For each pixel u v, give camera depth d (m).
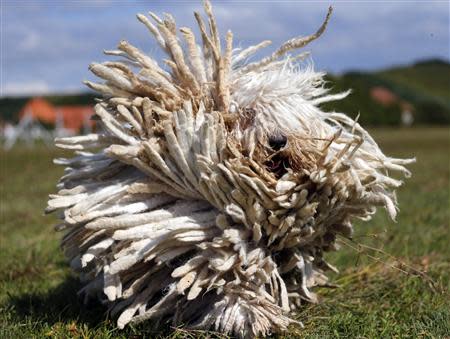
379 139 15.84
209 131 1.95
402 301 2.38
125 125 2.14
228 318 1.95
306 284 2.12
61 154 11.06
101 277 2.24
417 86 39.53
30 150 12.63
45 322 2.18
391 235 3.31
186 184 2.03
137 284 2.04
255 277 2.00
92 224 2.01
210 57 2.18
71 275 2.76
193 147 1.99
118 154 2.05
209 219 2.02
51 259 3.03
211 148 1.96
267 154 2.01
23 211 4.43
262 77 2.13
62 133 18.48
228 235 1.94
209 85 2.12
